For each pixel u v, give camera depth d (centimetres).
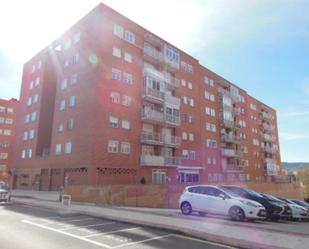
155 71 3525
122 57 3216
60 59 3588
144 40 3603
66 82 3384
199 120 4372
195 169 4094
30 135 4016
